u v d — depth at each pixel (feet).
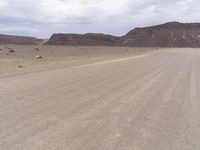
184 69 74.49
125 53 183.01
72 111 28.68
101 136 21.45
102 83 47.67
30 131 22.16
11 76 54.34
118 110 29.63
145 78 55.31
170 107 31.65
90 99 34.76
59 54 145.89
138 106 31.73
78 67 75.46
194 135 22.27
